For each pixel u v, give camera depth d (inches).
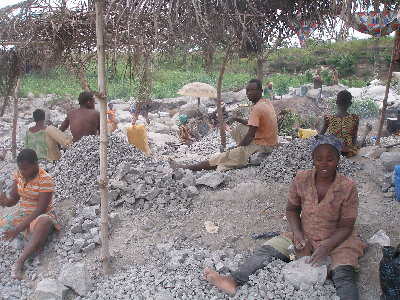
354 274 137.6
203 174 216.2
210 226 175.0
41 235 164.1
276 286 130.3
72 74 232.1
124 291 140.6
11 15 169.8
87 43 185.3
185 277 142.9
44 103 668.7
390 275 121.1
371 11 115.0
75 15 171.0
